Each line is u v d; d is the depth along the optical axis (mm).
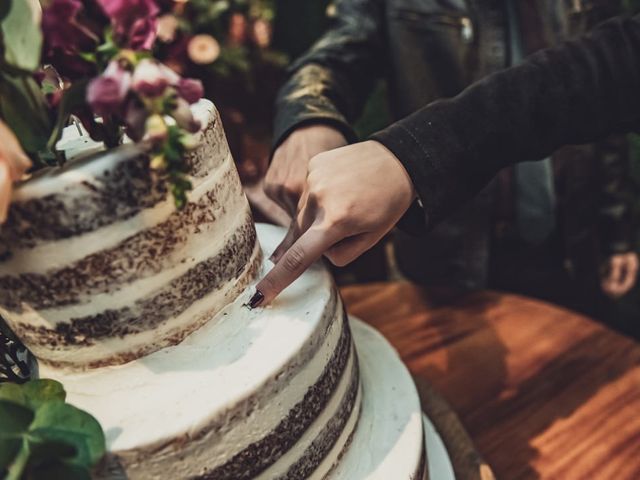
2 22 343
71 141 450
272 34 2172
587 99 534
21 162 350
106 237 392
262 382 410
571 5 852
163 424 390
